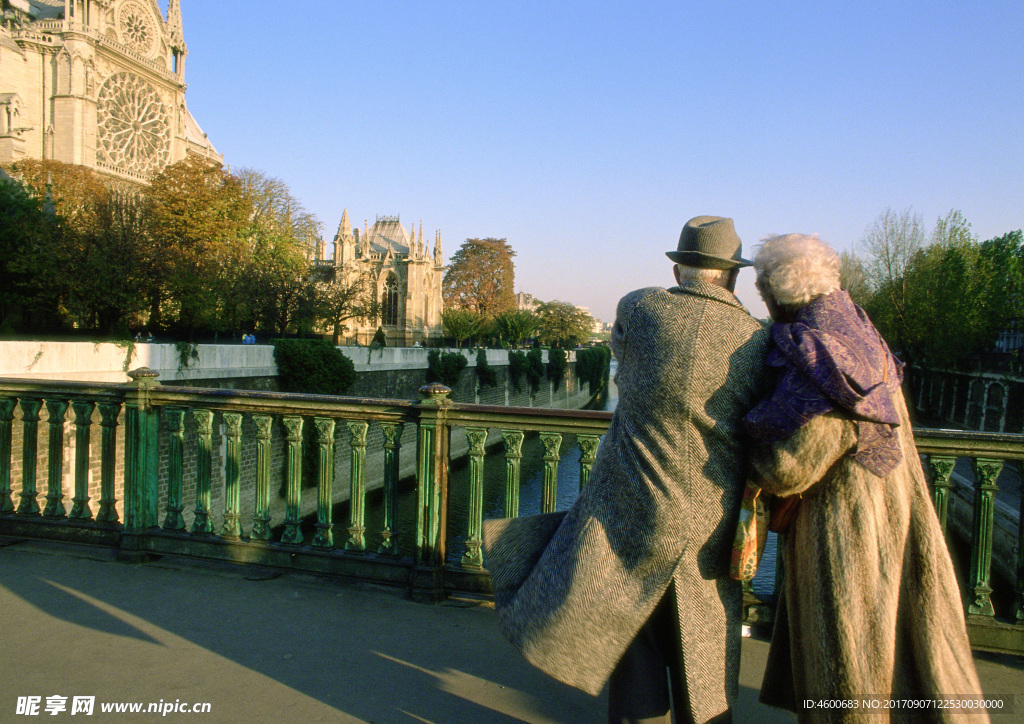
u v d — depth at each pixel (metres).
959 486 18.39
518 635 2.12
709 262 2.08
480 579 3.76
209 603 3.64
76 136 48.28
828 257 1.97
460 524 17.55
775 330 1.92
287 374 28.30
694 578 1.97
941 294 43.09
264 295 37.22
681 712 2.06
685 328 1.91
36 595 3.68
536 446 35.25
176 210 36.34
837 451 1.79
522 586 2.20
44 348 17.98
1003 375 39.47
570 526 2.14
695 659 1.96
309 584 3.96
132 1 53.16
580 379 83.94
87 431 4.57
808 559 1.90
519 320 72.88
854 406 1.72
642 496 1.94
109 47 50.53
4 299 27.36
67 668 2.89
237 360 25.34
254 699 2.69
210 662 2.98
